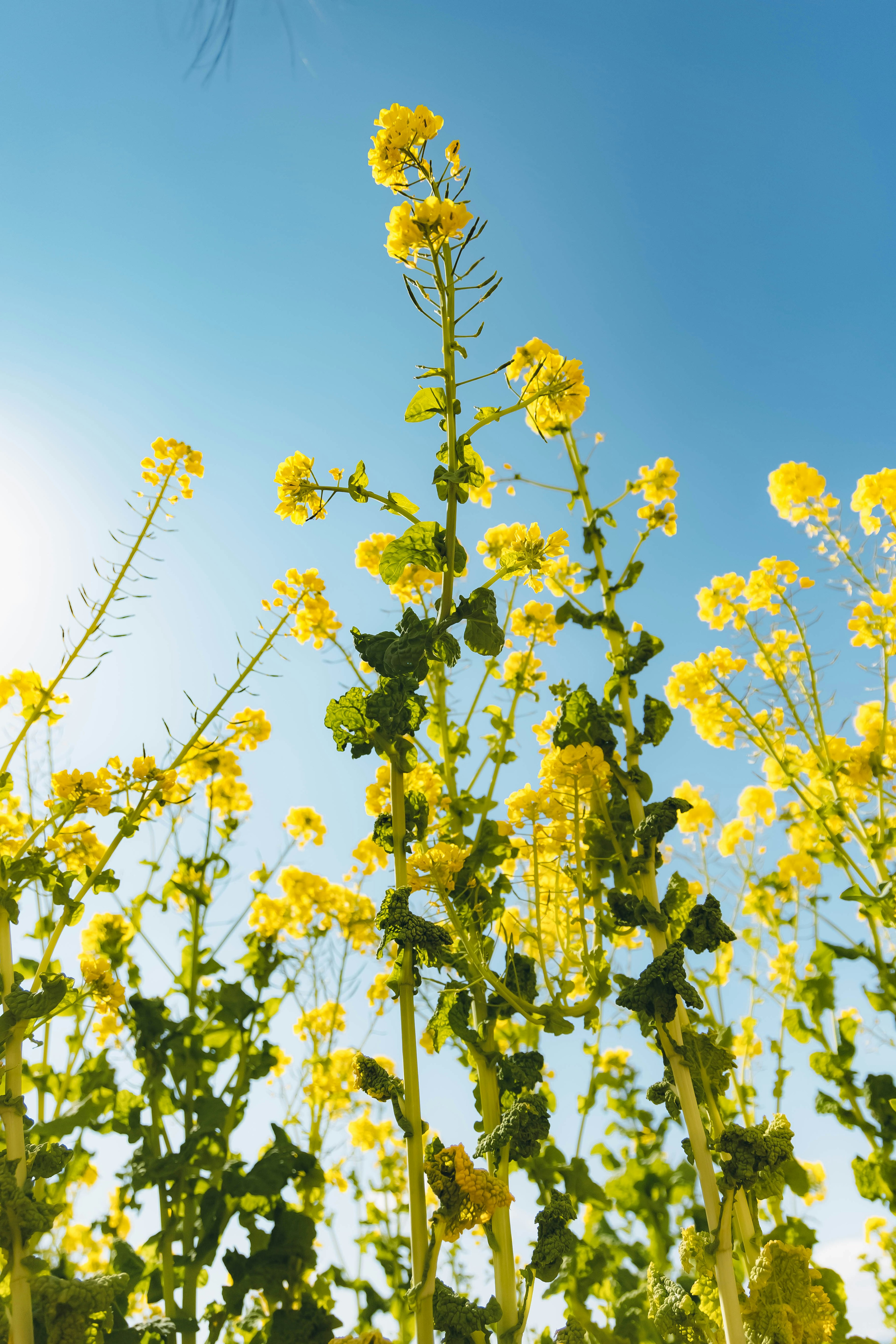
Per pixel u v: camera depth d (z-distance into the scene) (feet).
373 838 2.01
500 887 2.45
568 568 2.59
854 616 2.85
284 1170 2.54
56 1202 2.48
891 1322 2.71
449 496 2.10
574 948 2.57
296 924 3.18
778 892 2.94
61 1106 2.43
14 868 1.95
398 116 2.20
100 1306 1.82
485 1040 2.23
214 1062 2.69
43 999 1.84
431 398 2.14
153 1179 2.44
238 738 2.86
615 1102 3.05
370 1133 3.14
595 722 2.17
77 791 2.06
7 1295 1.94
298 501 2.15
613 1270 2.79
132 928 2.77
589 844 2.31
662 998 1.89
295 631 2.53
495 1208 1.75
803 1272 1.96
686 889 2.03
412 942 1.83
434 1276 1.69
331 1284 2.75
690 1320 1.90
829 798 2.88
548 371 2.33
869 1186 2.58
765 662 2.90
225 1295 2.50
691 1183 2.90
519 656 2.74
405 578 2.56
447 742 2.58
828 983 2.74
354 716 1.98
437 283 2.15
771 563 2.93
